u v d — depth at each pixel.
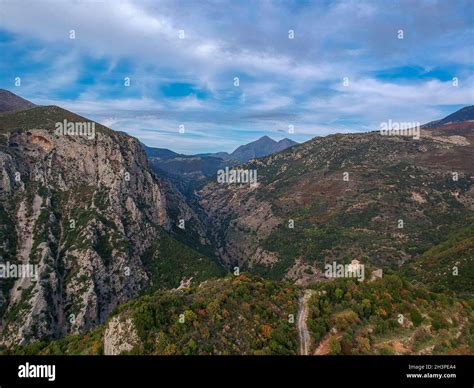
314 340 54.38
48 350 63.59
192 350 48.78
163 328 52.16
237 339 52.41
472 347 57.84
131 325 52.44
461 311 66.81
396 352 52.97
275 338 53.66
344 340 53.62
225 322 55.34
